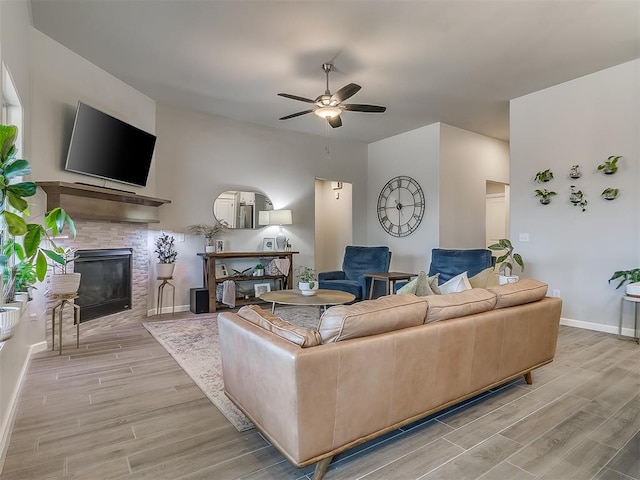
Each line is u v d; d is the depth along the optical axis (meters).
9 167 1.57
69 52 3.62
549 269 4.52
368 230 7.14
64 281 3.21
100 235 4.02
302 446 1.51
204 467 1.71
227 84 4.39
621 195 3.95
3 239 2.11
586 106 4.19
